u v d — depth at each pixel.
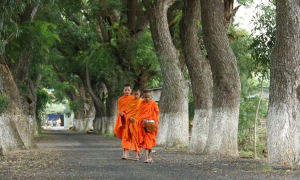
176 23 27.62
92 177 10.62
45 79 50.88
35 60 32.09
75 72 47.88
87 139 38.47
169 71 23.95
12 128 21.62
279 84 14.06
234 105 18.36
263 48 17.03
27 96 37.34
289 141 13.98
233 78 18.22
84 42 40.44
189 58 21.20
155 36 23.73
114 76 37.38
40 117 54.72
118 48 31.31
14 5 14.98
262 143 24.48
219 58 18.02
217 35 17.86
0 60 22.34
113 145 28.12
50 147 25.42
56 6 28.97
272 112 14.20
